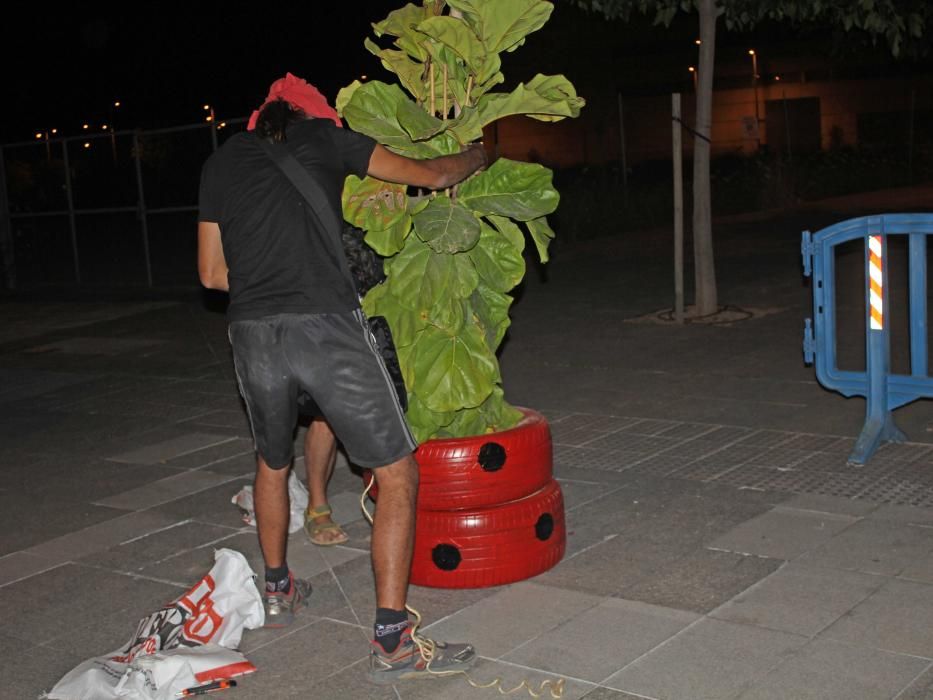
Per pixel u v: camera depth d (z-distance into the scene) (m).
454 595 4.40
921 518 4.84
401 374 4.29
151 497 6.11
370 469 4.23
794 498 5.23
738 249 15.70
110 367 10.39
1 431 8.07
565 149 34.62
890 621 3.87
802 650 3.70
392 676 3.73
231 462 6.72
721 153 34.16
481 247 4.50
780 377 7.72
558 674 3.68
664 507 5.25
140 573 4.97
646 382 7.91
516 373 8.53
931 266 12.13
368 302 4.45
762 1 10.08
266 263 3.74
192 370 9.90
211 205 3.86
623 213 20.08
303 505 5.38
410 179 3.93
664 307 10.98
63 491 6.38
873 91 34.75
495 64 4.39
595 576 4.47
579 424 6.94
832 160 26.78
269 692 3.73
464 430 4.62
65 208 17.73
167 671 3.75
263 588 4.65
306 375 3.73
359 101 4.34
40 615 4.57
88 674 3.80
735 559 4.54
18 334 13.06
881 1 9.48
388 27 4.41
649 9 11.15
